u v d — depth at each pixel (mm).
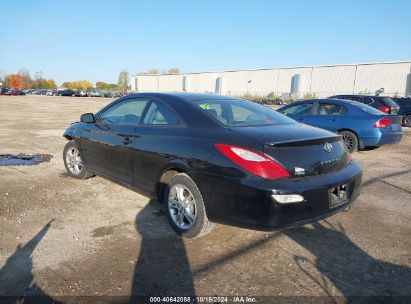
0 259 3279
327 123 9133
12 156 7918
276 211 3074
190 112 3936
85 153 5469
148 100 4492
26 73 121250
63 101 42562
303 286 2961
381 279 3084
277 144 3162
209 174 3404
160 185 4059
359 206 4867
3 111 22641
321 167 3379
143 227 4055
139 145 4238
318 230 4043
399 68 46688
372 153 9180
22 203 4738
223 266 3246
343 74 52031
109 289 2867
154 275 3080
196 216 3609
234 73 67125
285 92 59500
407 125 18703
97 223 4141
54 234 3826
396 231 4062
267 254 3480
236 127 3645
